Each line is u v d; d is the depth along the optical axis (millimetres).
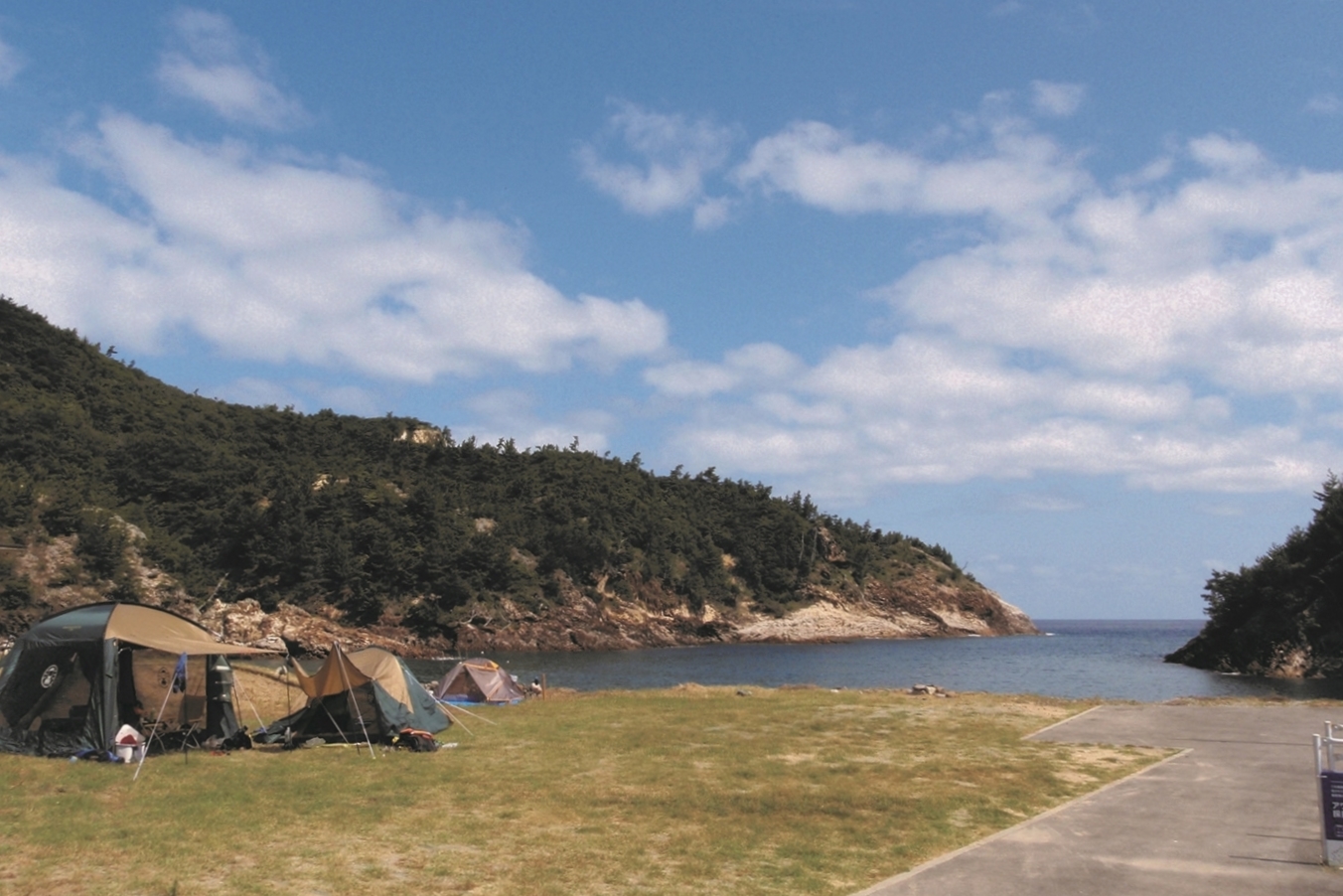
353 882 9953
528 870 10477
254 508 101438
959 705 25266
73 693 17844
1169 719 21359
